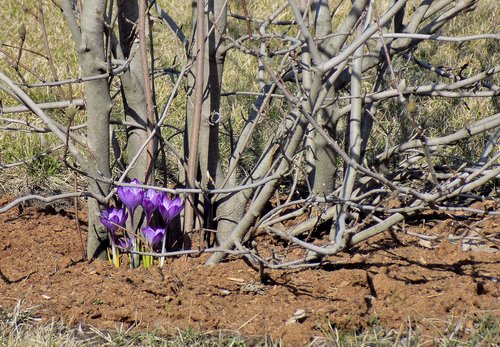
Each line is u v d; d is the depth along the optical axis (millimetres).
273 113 11078
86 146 7449
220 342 6414
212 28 7406
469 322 6684
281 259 7672
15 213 9133
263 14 14922
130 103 7773
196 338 6562
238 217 8133
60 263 7887
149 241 7578
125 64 7133
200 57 7309
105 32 7391
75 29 7266
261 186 7973
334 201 7223
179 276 7523
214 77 7957
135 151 7883
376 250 8164
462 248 8203
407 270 7625
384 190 7410
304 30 6652
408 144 8266
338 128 11008
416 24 8055
